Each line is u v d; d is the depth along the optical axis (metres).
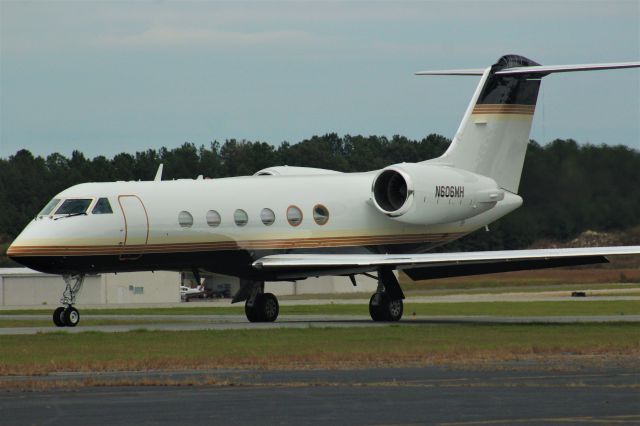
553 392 52.59
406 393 52.56
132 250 103.19
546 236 165.50
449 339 83.25
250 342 80.75
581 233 164.12
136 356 70.31
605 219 163.12
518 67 124.75
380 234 120.38
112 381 56.66
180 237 105.69
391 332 90.75
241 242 109.94
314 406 48.72
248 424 44.34
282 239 113.00
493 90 124.56
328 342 80.56
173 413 47.00
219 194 109.62
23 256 98.50
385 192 117.56
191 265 108.00
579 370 61.88
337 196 118.25
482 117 124.19
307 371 62.09
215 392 53.09
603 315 126.38
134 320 119.38
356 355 69.88
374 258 107.31
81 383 56.12
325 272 112.25
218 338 84.62
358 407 48.41
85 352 73.31
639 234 161.12
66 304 103.62
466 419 45.16
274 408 48.19
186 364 65.31
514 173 126.69
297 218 114.56
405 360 67.56
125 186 104.69
